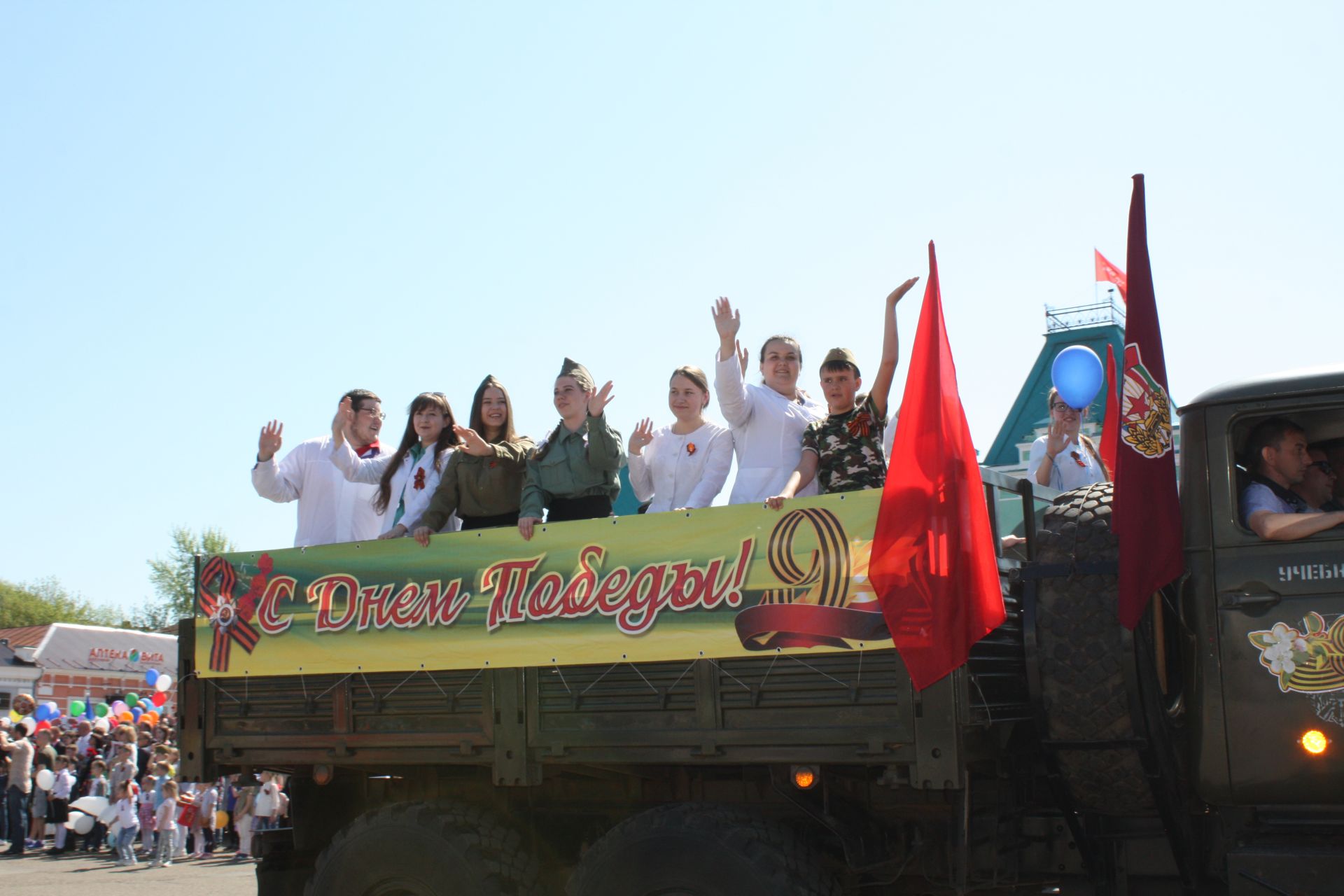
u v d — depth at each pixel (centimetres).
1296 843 407
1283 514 417
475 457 605
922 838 472
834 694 434
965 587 416
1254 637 414
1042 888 503
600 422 555
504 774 496
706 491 593
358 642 538
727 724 453
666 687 467
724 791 523
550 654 488
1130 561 423
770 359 595
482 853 515
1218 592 422
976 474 434
